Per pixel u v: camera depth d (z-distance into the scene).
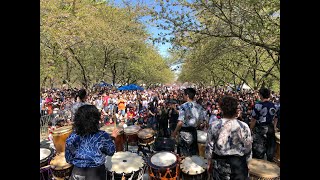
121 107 13.05
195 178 3.43
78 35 10.47
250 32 6.95
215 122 2.84
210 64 12.66
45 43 10.48
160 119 8.61
